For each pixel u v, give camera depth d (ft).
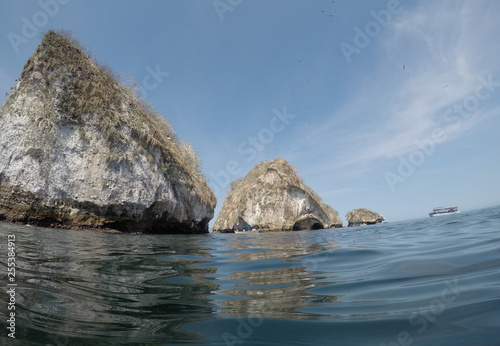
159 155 53.98
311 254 23.43
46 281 11.46
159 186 51.83
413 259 17.83
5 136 39.42
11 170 38.29
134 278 13.60
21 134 39.60
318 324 8.52
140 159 48.80
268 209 128.57
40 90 41.98
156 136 55.52
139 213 48.44
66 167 41.39
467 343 6.82
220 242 38.50
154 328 8.25
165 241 34.50
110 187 44.50
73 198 41.55
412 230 43.86
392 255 20.38
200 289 12.50
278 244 34.78
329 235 52.80
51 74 43.04
